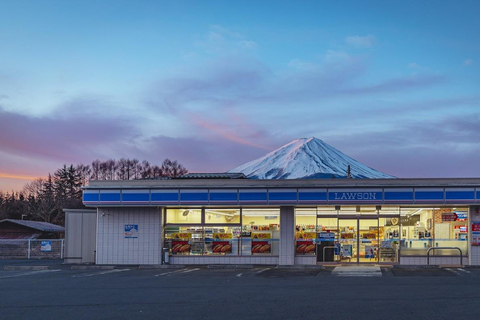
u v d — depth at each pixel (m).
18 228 48.69
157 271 23.84
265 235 26.53
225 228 26.88
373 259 25.59
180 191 26.12
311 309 12.66
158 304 13.85
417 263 25.20
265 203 25.53
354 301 13.73
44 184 91.25
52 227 51.31
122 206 26.75
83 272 23.86
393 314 11.84
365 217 25.86
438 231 25.22
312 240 26.00
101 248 27.27
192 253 26.94
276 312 12.34
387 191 24.73
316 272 22.08
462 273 20.81
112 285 18.31
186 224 27.11
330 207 26.08
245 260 26.50
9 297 15.77
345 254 25.80
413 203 24.52
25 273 24.06
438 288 16.03
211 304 13.68
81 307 13.63
